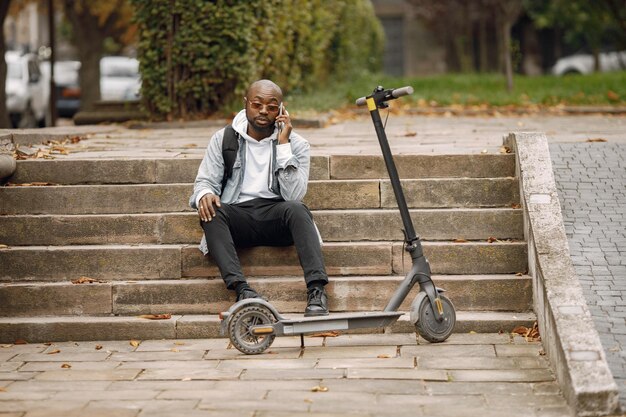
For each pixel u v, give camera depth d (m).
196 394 5.19
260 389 5.26
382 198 7.09
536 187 6.80
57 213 7.16
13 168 7.35
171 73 12.21
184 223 6.91
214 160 6.55
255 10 12.38
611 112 13.49
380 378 5.41
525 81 22.34
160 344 6.25
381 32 34.38
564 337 5.26
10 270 6.76
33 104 23.16
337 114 13.31
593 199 7.29
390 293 6.53
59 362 5.88
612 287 6.10
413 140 9.49
